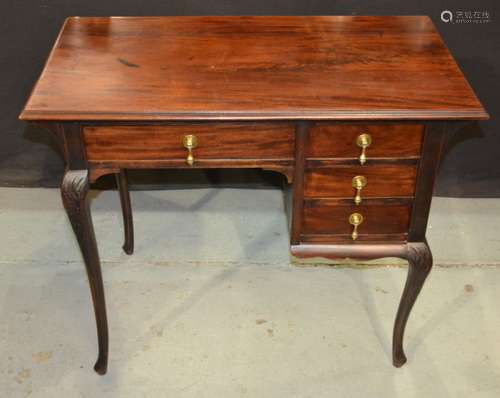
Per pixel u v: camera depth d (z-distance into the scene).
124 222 2.11
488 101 2.24
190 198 2.44
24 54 2.18
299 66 1.52
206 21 1.74
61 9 2.08
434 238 2.27
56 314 1.97
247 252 2.21
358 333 1.92
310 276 2.12
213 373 1.80
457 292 2.07
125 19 1.73
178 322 1.95
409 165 1.45
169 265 2.15
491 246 2.24
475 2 2.04
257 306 2.00
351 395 1.74
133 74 1.48
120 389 1.75
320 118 1.34
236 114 1.35
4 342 1.88
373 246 1.58
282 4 2.07
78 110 1.35
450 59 1.55
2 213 2.36
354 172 1.46
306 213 1.53
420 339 1.91
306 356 1.85
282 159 1.45
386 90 1.42
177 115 1.34
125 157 1.44
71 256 2.18
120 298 2.02
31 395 1.73
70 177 1.45
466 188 2.44
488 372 1.81
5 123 2.32
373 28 1.70
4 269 2.12
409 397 1.74
